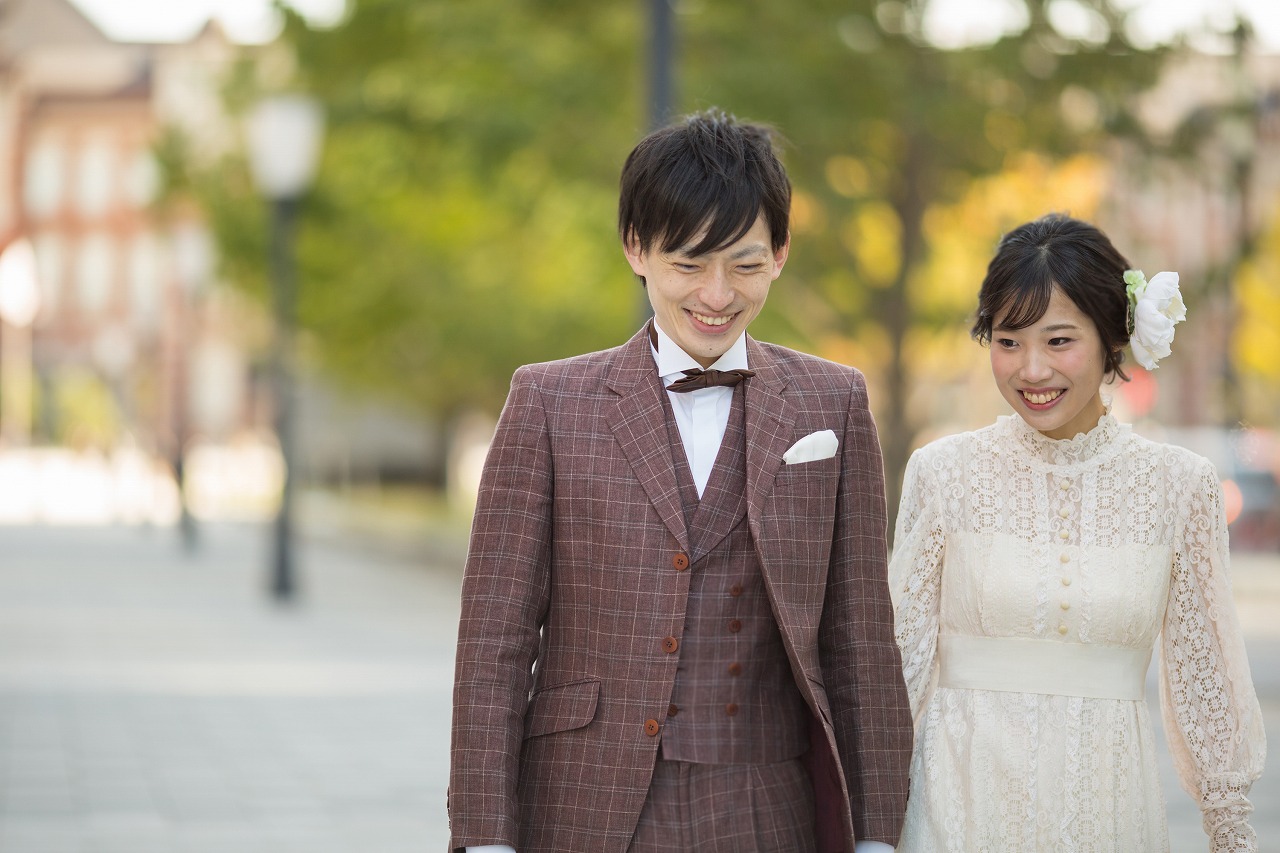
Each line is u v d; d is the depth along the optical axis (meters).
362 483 78.44
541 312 30.08
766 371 4.57
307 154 25.69
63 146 109.19
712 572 4.41
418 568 34.97
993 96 20.62
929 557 5.03
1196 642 4.88
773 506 4.43
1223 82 20.83
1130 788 4.82
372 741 12.96
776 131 4.48
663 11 12.74
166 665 17.75
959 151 21.31
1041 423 4.79
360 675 17.09
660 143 4.29
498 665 4.41
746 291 4.29
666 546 4.39
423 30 24.25
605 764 4.35
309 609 25.11
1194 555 4.87
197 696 15.37
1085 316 4.71
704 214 4.19
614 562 4.39
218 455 95.81
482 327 31.42
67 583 29.28
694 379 4.46
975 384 27.94
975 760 4.86
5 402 104.44
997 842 4.82
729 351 4.54
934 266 23.39
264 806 10.47
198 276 39.97
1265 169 21.73
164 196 37.25
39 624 22.02
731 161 4.23
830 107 20.50
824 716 4.43
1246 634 22.02
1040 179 21.58
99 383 102.94
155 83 108.88
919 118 20.48
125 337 104.12
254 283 36.94
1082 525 4.89
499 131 22.12
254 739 12.99
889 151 21.64
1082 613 4.83
